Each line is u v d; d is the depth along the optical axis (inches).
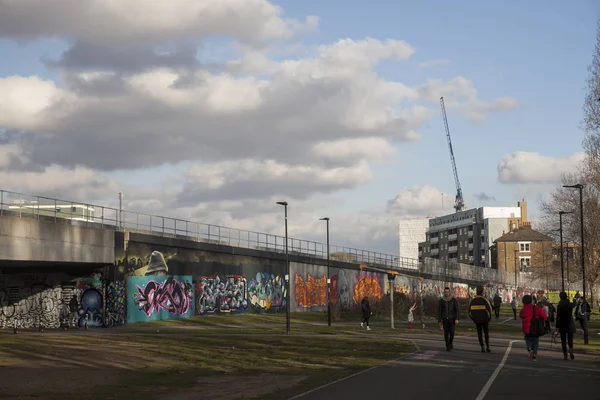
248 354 1085.8
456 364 857.5
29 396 675.4
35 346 1182.3
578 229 3184.1
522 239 6712.6
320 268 3043.8
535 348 915.4
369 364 914.7
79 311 1879.9
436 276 4005.9
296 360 992.9
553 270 3639.3
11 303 1908.2
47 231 1641.2
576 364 851.4
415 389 622.8
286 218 1851.6
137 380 797.9
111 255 1883.6
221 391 695.7
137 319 1990.7
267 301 2662.4
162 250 2113.7
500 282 5093.5
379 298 2920.8
